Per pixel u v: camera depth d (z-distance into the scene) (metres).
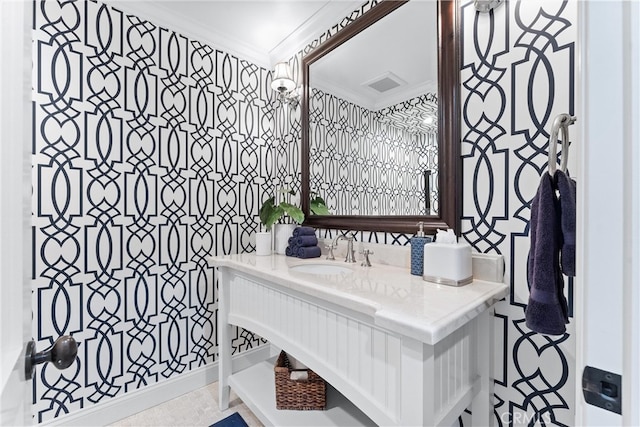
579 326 0.35
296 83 1.97
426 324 0.69
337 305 0.97
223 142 1.93
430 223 1.22
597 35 0.33
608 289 0.32
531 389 0.97
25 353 0.46
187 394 1.75
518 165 1.00
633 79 0.31
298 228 1.71
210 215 1.87
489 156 1.07
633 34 0.31
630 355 0.31
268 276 1.23
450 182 1.16
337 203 1.66
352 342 0.92
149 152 1.63
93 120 1.46
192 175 1.80
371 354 0.86
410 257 1.29
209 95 1.87
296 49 1.97
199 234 1.83
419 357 0.72
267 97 2.16
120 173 1.54
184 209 1.76
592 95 0.33
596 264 0.33
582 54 0.35
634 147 0.31
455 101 1.14
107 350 1.50
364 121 1.52
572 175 0.88
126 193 1.56
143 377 1.61
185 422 1.51
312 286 1.02
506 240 1.03
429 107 1.24
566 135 0.75
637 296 0.31
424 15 1.26
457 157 1.14
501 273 1.03
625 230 0.31
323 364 1.02
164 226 1.69
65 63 1.38
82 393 1.43
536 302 0.73
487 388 0.99
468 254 1.04
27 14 0.49
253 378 1.60
